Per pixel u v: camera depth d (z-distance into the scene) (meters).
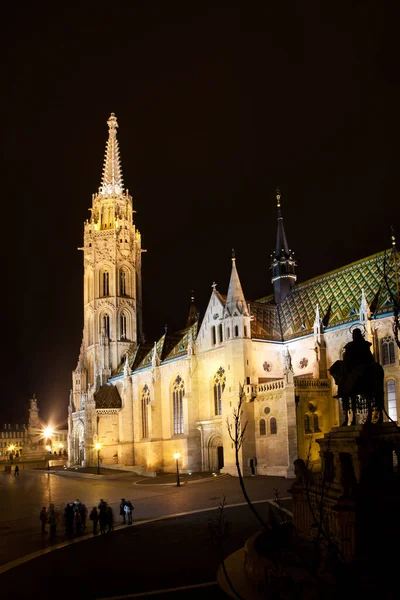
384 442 28.84
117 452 123.06
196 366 100.31
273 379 90.06
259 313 95.62
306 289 97.62
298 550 22.89
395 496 25.28
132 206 149.12
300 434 76.31
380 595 15.24
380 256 86.56
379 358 74.62
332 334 82.50
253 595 24.97
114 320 136.88
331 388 80.88
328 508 27.84
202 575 30.77
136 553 37.72
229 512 51.34
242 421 81.12
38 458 178.12
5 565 36.28
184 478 85.50
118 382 128.50
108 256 140.25
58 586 30.61
